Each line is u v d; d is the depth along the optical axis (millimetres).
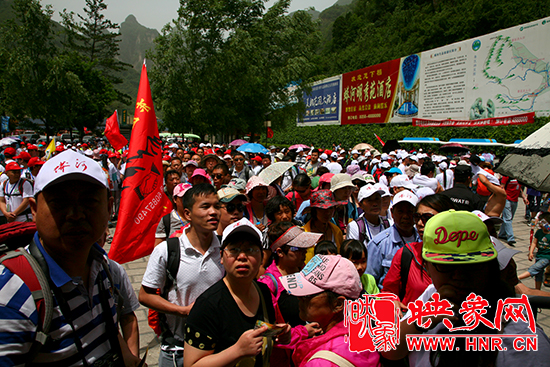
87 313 1504
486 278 1477
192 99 17938
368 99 29906
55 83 23578
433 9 46719
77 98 24641
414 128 24109
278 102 22812
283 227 2812
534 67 17125
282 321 2350
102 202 1493
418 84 24484
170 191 5469
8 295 1280
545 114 16734
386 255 3225
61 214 1393
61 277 1420
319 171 7172
